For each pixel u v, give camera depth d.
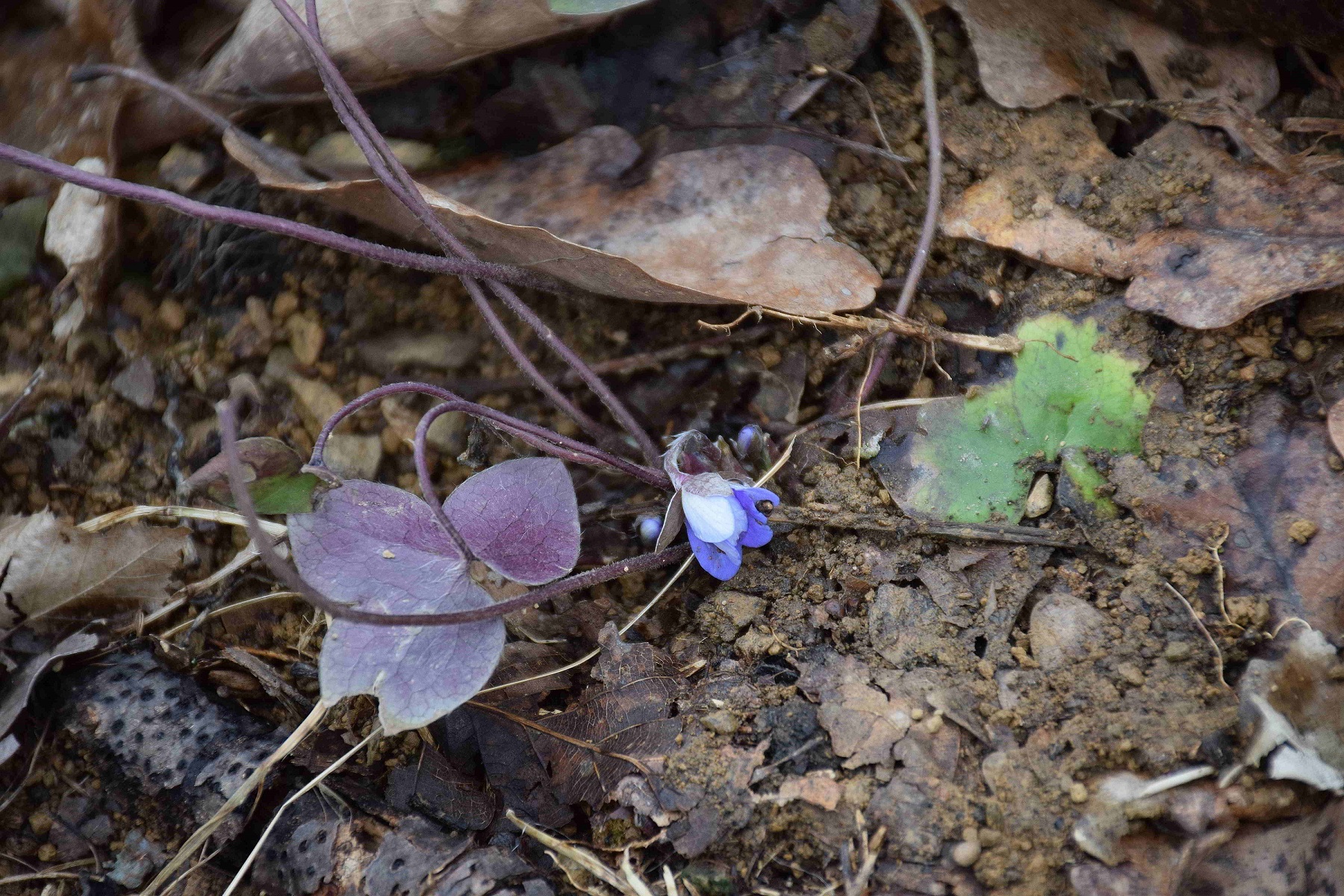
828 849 0.49
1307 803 0.48
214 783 0.51
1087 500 0.51
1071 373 0.52
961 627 0.50
